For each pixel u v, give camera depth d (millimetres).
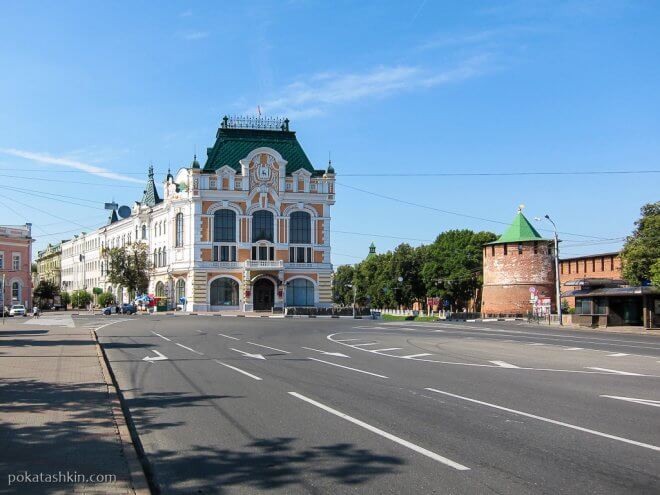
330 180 87188
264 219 85188
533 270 81188
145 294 97250
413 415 11336
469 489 7113
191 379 16391
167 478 7648
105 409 11164
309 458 8445
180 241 86250
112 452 8234
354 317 76312
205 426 10484
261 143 88375
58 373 16375
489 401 12859
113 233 117812
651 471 7789
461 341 32969
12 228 94812
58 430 9492
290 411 11750
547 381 16125
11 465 7625
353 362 20984
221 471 7910
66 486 6848
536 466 8016
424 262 107750
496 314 79812
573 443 9219
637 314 56125
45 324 49375
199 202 83062
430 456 8508
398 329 46656
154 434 9953
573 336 40188
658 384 15703
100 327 44938
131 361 21125
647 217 52719
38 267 183625
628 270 52250
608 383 15820
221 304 83625
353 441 9383
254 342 30719
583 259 77188
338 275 162750
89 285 132375
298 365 19922
